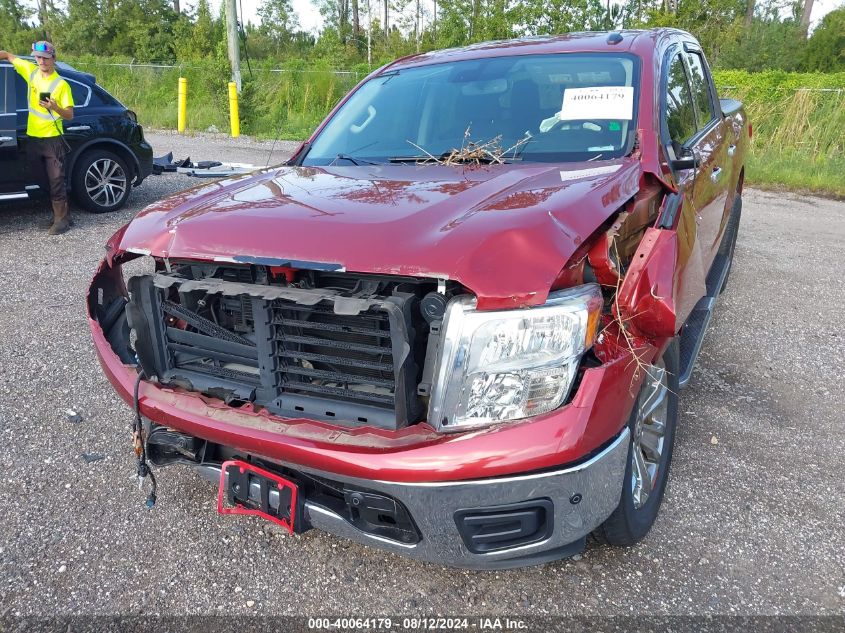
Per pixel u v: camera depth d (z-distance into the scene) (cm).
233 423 236
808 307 566
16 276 625
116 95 1888
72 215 848
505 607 254
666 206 283
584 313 216
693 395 414
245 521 305
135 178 890
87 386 423
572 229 229
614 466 228
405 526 223
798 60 3042
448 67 393
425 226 231
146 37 3909
